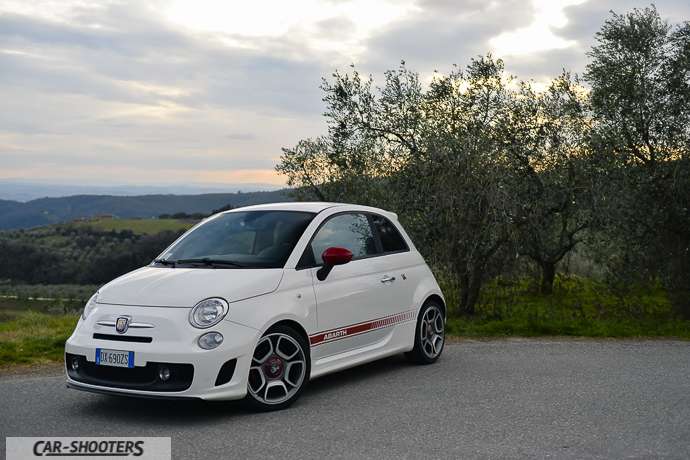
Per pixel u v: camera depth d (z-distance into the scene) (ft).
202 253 17.43
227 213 19.80
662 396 16.49
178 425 13.84
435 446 12.08
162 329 13.93
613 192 36.19
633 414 14.57
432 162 35.53
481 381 18.45
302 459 11.36
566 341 28.66
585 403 15.66
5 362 21.88
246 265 16.21
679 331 32.48
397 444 12.23
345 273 17.81
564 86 42.96
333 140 47.06
